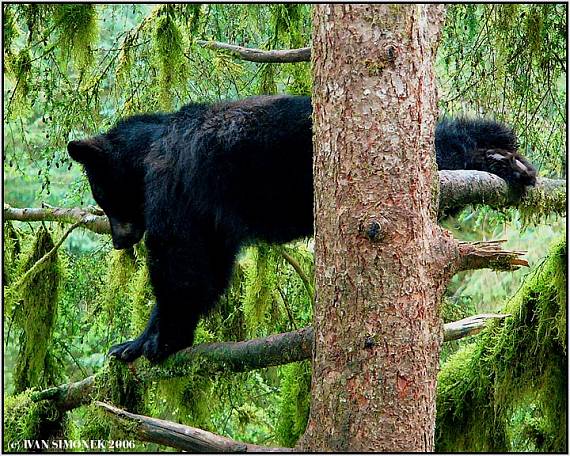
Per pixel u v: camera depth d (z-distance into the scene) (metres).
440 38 5.77
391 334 5.17
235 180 8.42
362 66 5.21
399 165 5.21
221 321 10.82
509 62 10.23
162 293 8.48
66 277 11.23
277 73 10.56
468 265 5.69
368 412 5.16
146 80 11.30
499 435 8.99
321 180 5.40
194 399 9.68
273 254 10.55
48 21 11.19
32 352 10.97
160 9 10.73
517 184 8.52
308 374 10.12
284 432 10.22
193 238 8.50
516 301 8.90
